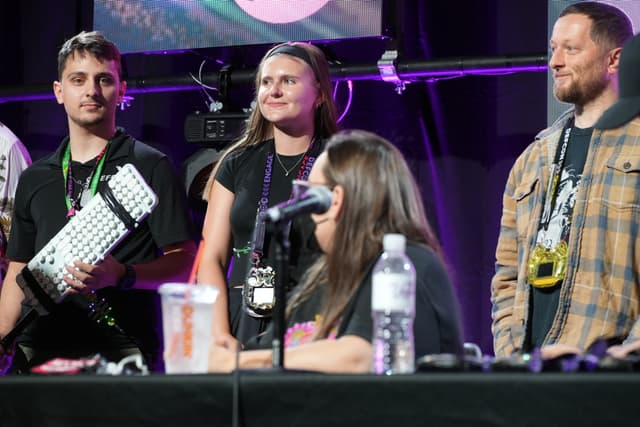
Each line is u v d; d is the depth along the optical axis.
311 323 4.07
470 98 8.29
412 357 3.51
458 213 8.25
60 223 6.12
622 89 3.77
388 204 3.79
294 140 5.79
